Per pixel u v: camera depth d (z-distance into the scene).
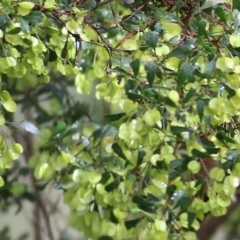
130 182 2.43
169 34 2.41
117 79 2.43
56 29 2.39
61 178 2.59
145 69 2.37
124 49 2.44
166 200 2.43
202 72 2.38
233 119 2.42
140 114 2.40
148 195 2.42
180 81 2.35
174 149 2.45
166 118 2.40
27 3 2.33
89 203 2.47
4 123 2.41
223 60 2.35
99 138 2.55
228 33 2.39
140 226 2.44
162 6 2.49
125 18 2.46
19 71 2.40
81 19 2.40
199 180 2.42
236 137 2.38
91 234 2.49
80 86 2.47
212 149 2.37
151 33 2.38
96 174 2.44
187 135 2.38
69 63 2.46
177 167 2.46
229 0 2.44
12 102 2.38
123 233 2.44
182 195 2.42
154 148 2.42
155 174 2.44
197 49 2.38
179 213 2.43
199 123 2.38
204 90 2.38
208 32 2.39
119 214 2.44
